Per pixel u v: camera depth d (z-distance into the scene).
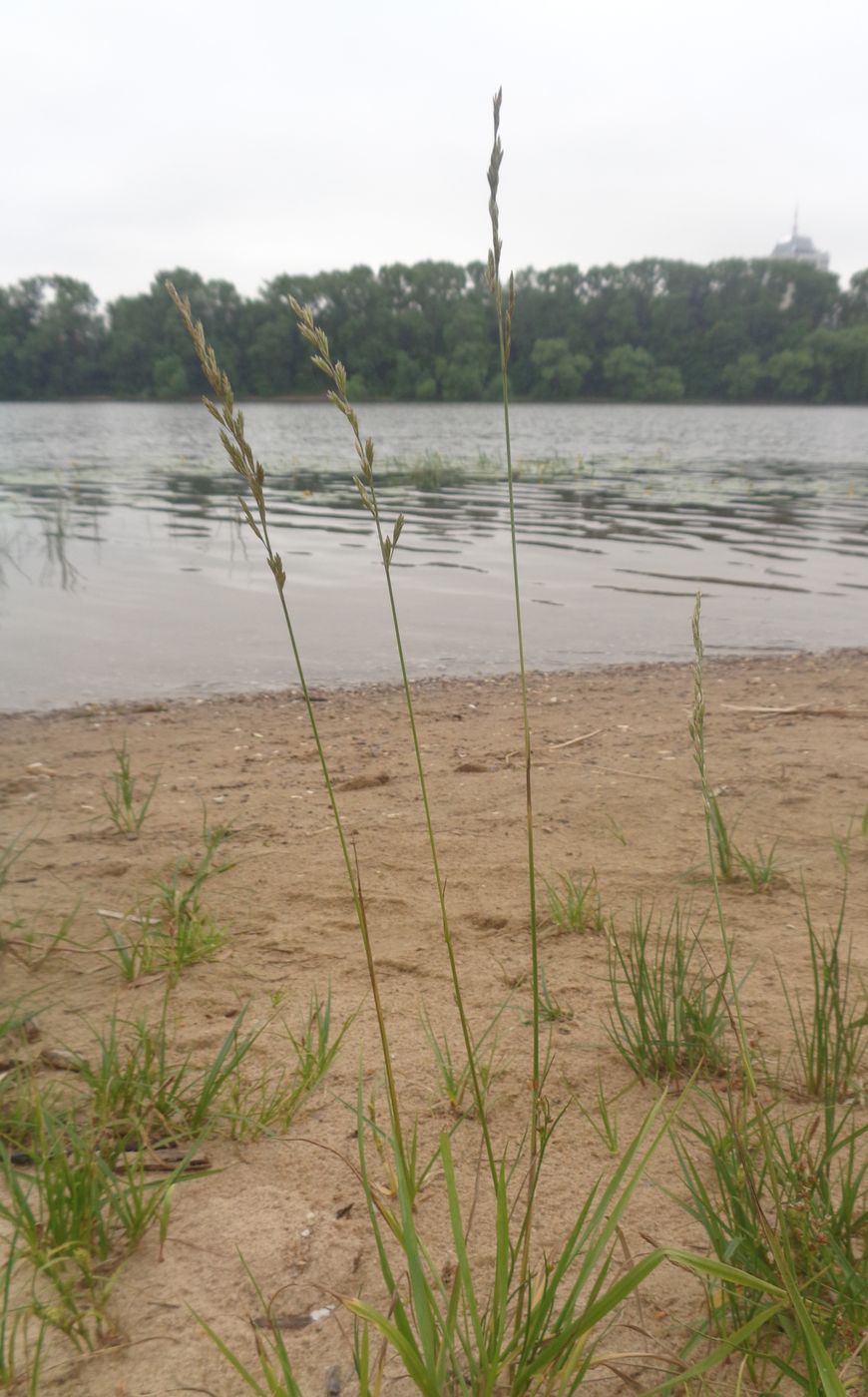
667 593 9.16
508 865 3.24
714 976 2.48
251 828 3.60
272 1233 1.67
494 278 1.19
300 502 15.52
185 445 29.64
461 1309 1.50
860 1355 1.34
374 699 5.80
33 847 3.40
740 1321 1.44
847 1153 1.82
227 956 2.65
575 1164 1.84
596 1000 2.43
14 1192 1.57
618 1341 1.45
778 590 9.34
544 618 8.19
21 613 7.96
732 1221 1.53
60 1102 1.99
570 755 4.54
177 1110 1.94
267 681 6.24
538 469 21.42
